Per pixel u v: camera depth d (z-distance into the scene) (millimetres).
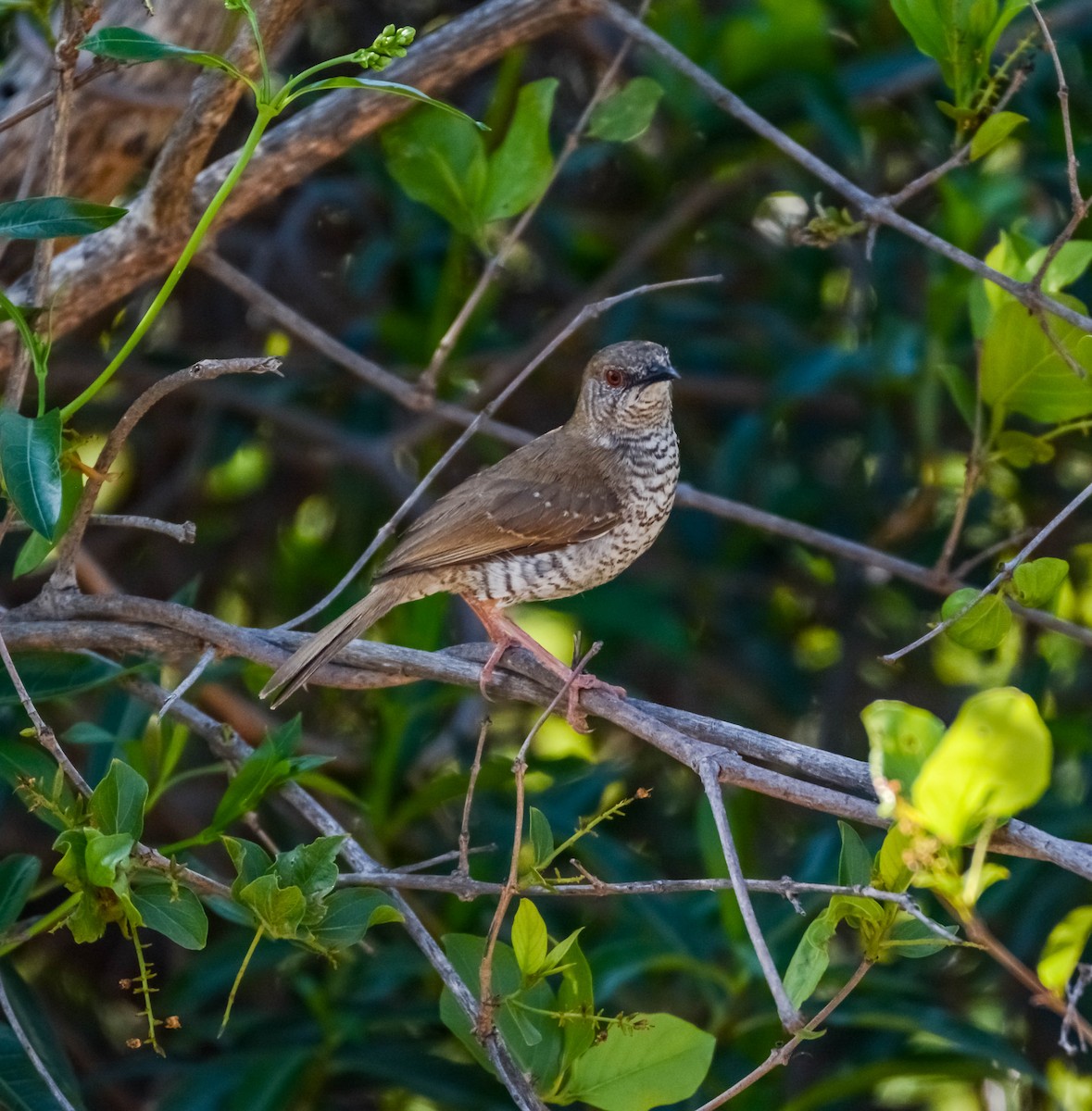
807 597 14438
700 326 14359
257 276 13961
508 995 7125
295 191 14680
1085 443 13117
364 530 14008
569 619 14602
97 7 7559
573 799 11094
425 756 12641
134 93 10086
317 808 8555
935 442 12438
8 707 9656
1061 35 12219
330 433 13258
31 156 8664
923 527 13680
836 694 13484
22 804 12477
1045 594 7422
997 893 10898
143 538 14250
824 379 12180
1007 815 6344
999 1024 12008
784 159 12852
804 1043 11023
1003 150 13031
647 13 12477
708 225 13891
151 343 14148
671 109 13102
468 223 10484
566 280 14180
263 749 8422
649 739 7992
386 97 10125
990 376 9594
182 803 12883
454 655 9484
